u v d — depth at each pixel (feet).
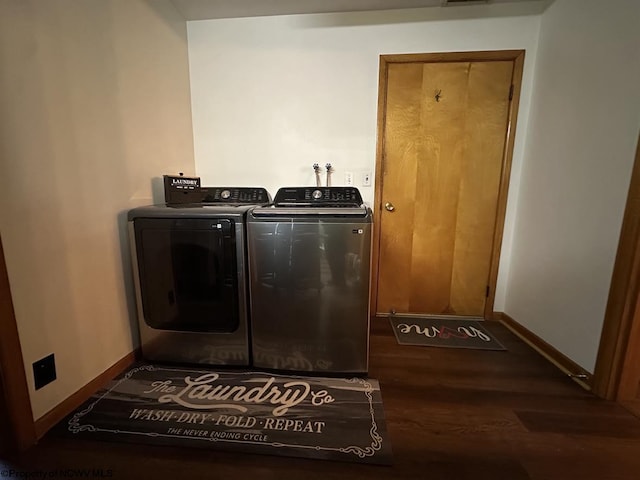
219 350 5.49
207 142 7.62
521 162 6.99
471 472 3.51
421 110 7.02
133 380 5.15
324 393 4.86
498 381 5.21
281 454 3.74
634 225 4.29
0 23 3.34
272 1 6.35
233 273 5.17
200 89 7.40
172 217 5.09
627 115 4.44
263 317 5.29
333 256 4.98
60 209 4.14
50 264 4.03
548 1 6.12
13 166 3.53
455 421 4.28
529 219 6.68
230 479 3.44
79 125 4.41
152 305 5.46
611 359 4.64
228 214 5.02
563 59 5.73
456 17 6.56
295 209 5.03
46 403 4.06
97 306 4.84
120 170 5.26
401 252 7.69
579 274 5.29
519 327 6.93
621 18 4.54
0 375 3.51
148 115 5.95
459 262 7.61
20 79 3.57
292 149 7.43
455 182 7.27
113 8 4.98
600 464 3.62
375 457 3.69
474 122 6.97
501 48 6.58
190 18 7.03
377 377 5.32
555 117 5.93
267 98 7.29
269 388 4.98
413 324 7.44
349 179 7.41
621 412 4.47
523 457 3.71
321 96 7.15
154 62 6.07
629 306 4.42
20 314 3.67
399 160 7.27
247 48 7.12
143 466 3.59
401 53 6.79
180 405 4.55
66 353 4.32
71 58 4.24
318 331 5.23
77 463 3.61
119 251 5.28
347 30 6.82
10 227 3.52
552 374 5.42
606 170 4.78
